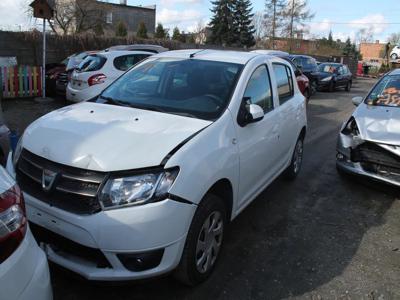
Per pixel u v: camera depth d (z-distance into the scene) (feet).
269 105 14.03
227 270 10.94
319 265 11.59
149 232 8.18
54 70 43.04
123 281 8.45
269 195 16.75
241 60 13.32
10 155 10.52
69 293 9.57
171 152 8.76
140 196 8.18
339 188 18.04
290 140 16.47
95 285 9.90
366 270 11.51
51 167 8.72
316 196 16.96
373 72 160.04
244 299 9.79
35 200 8.77
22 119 30.35
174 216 8.43
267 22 178.60
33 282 6.07
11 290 5.67
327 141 27.71
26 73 40.47
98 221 8.06
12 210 6.07
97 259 8.46
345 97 58.29
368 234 13.78
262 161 12.99
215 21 173.58
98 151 8.59
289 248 12.42
